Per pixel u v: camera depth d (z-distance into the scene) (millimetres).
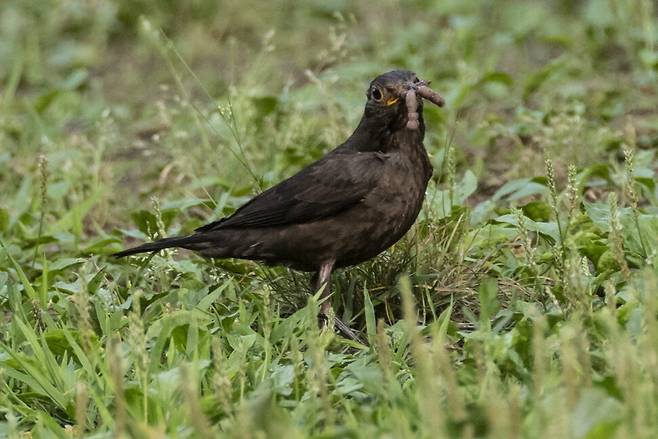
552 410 7195
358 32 21172
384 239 10914
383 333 8500
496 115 16594
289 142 15047
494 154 15586
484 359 8289
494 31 20500
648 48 17000
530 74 17281
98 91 19969
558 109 15805
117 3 22500
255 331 10461
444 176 14227
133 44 22219
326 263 10945
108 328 10062
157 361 9141
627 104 16562
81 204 13734
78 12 22703
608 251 10680
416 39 19844
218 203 13562
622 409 7477
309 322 9539
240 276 11664
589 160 14500
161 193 15367
